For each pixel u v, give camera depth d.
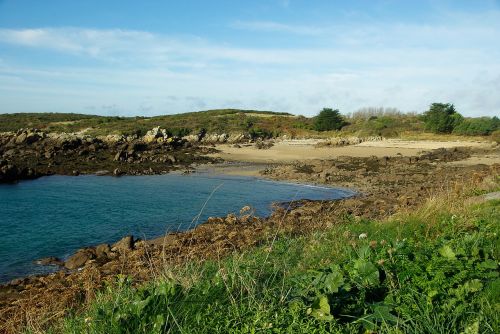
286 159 45.22
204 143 60.34
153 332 4.00
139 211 21.47
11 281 11.77
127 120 84.31
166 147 51.84
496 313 4.19
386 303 4.40
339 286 4.59
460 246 5.85
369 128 69.88
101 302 5.79
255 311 4.39
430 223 8.73
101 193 26.64
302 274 5.84
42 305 8.66
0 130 74.44
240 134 65.81
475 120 63.94
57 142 45.88
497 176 16.67
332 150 50.41
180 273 5.39
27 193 26.47
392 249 5.35
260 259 7.60
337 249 8.16
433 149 47.84
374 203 20.84
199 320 4.23
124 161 41.62
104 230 17.92
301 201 23.59
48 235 17.14
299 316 4.21
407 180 30.11
